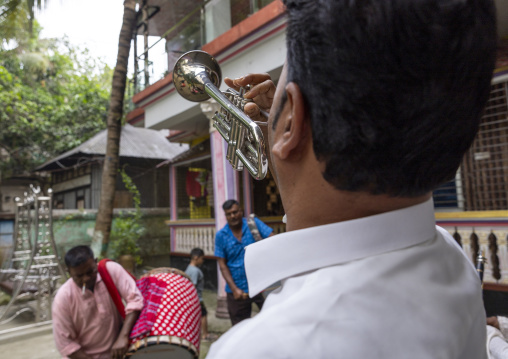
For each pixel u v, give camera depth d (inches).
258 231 151.0
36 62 525.7
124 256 362.3
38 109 532.4
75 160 481.1
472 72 19.2
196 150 321.4
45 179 585.0
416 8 17.7
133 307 95.1
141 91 272.5
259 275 22.8
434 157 19.5
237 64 193.5
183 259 322.7
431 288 19.4
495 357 57.3
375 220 20.1
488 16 19.9
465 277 22.8
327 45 19.1
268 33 171.5
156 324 90.8
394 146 18.7
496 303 142.3
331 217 21.6
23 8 315.6
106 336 103.0
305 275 20.7
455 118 19.3
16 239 237.1
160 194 484.1
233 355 17.1
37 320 211.8
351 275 18.8
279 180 24.2
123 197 458.0
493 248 144.7
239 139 29.4
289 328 17.2
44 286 234.8
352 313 17.5
